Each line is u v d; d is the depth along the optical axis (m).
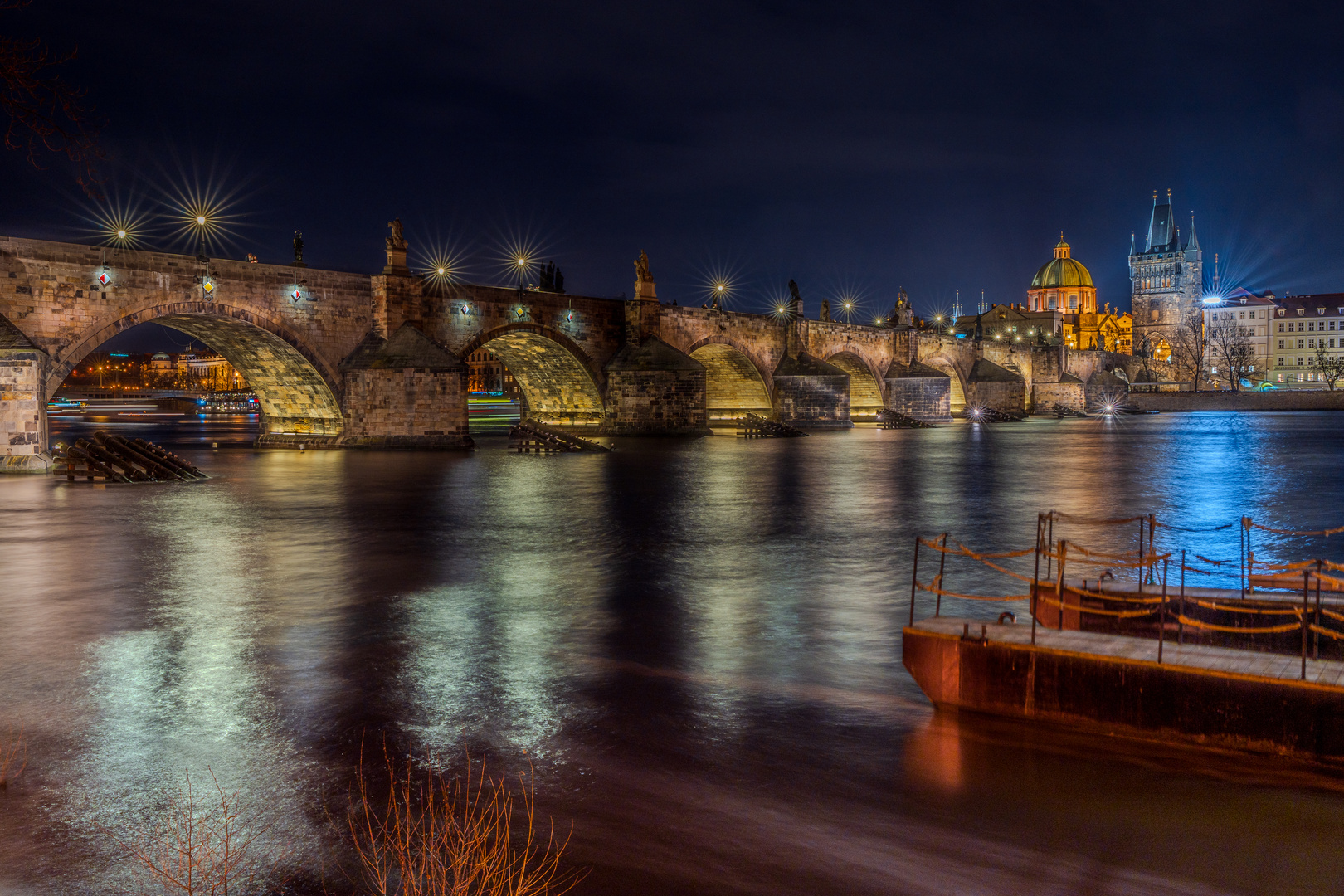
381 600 17.88
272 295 58.28
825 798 9.01
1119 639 11.27
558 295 78.38
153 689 12.41
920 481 41.91
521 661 13.71
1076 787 9.16
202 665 13.48
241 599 17.91
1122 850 7.96
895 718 11.17
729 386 105.00
